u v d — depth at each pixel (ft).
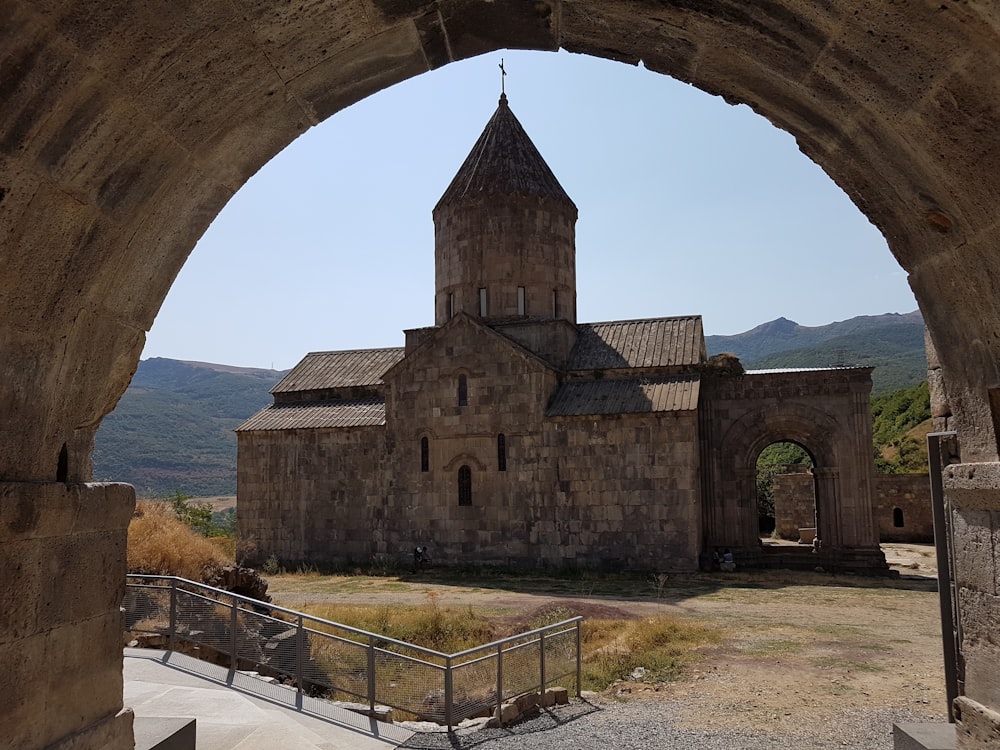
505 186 106.32
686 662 46.11
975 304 15.17
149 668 35.32
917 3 11.62
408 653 48.01
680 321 106.93
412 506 99.35
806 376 96.27
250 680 34.88
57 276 13.57
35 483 13.28
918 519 132.77
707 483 97.35
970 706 16.35
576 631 41.14
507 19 15.24
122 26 11.85
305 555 103.81
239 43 13.44
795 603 68.59
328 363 122.01
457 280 107.34
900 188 15.49
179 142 14.58
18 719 12.85
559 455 93.56
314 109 16.48
